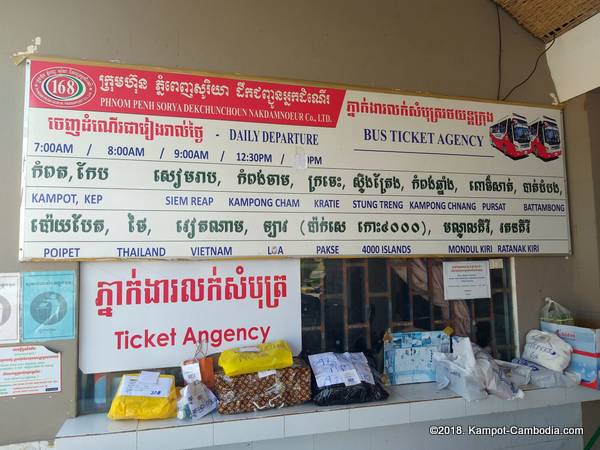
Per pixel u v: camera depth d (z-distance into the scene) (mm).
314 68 2645
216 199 2387
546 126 3068
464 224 2807
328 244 2543
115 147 2273
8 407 2102
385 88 2756
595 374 2627
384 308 2688
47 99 2219
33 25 2254
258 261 2463
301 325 2520
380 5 2820
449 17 2961
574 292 3053
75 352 2180
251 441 2320
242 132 2463
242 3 2564
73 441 1941
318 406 2268
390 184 2680
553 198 3037
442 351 2764
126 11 2387
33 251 2141
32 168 2170
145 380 2156
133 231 2260
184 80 2404
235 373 2191
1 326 2115
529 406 2576
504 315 2926
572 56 3018
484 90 2982
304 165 2543
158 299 2309
